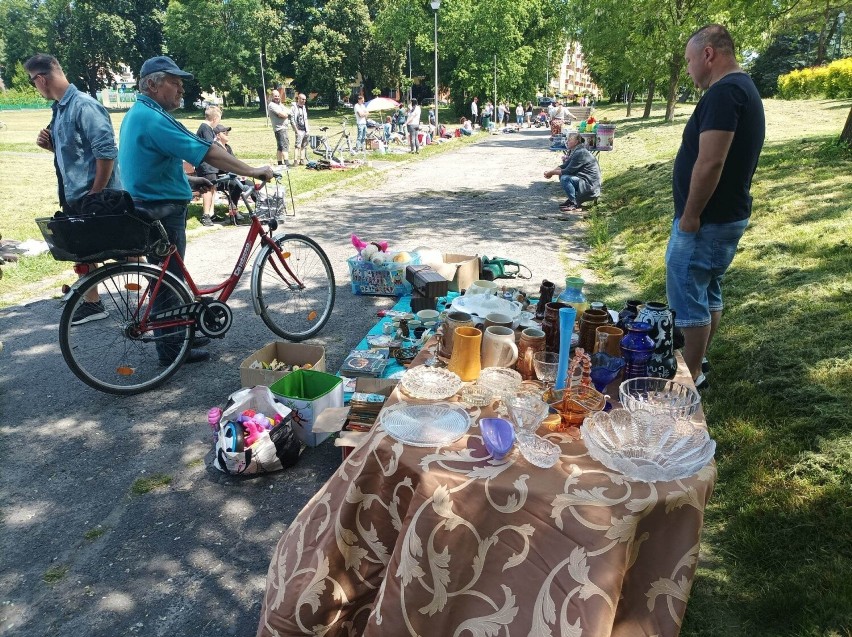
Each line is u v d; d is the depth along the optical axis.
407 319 4.18
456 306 2.77
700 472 1.63
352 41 50.44
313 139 15.17
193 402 3.66
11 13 67.44
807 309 3.95
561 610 1.43
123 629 2.11
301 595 1.80
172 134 3.59
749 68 37.88
